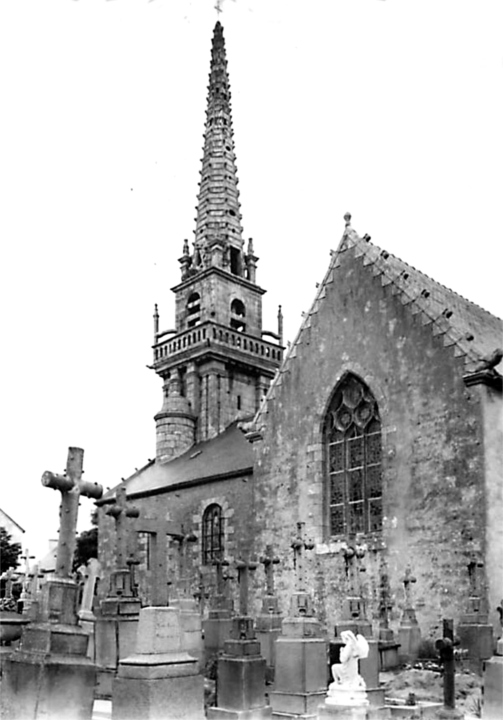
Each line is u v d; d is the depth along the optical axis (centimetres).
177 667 1213
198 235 5466
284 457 3034
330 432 2933
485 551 2328
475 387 2464
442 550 2434
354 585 2627
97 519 4306
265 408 3156
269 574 2820
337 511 2833
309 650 1462
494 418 2453
